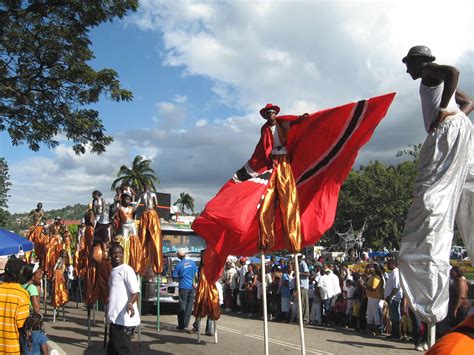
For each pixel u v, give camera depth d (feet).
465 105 13.29
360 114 21.35
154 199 42.06
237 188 23.07
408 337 39.37
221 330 44.42
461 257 82.89
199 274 36.83
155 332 42.22
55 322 48.78
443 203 11.05
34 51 47.47
